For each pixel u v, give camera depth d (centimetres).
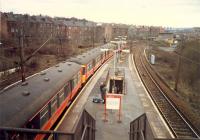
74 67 2369
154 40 11569
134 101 2109
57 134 642
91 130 1221
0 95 1227
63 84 1761
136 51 7038
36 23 7144
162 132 1581
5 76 3250
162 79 3619
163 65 5600
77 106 2003
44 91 1428
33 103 1226
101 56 4288
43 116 1340
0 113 1009
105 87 2117
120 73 2992
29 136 1030
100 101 2014
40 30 7262
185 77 4216
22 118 1066
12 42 4741
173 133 1598
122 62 4681
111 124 1583
